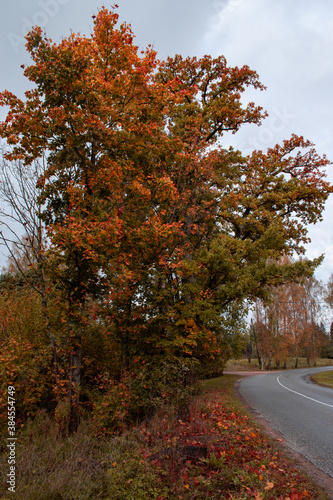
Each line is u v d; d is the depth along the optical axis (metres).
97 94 7.18
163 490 4.04
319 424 7.77
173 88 9.31
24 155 7.94
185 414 7.73
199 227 13.25
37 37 6.89
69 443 5.74
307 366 52.19
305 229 15.67
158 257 9.36
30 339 8.80
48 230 6.65
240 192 14.66
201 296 11.59
